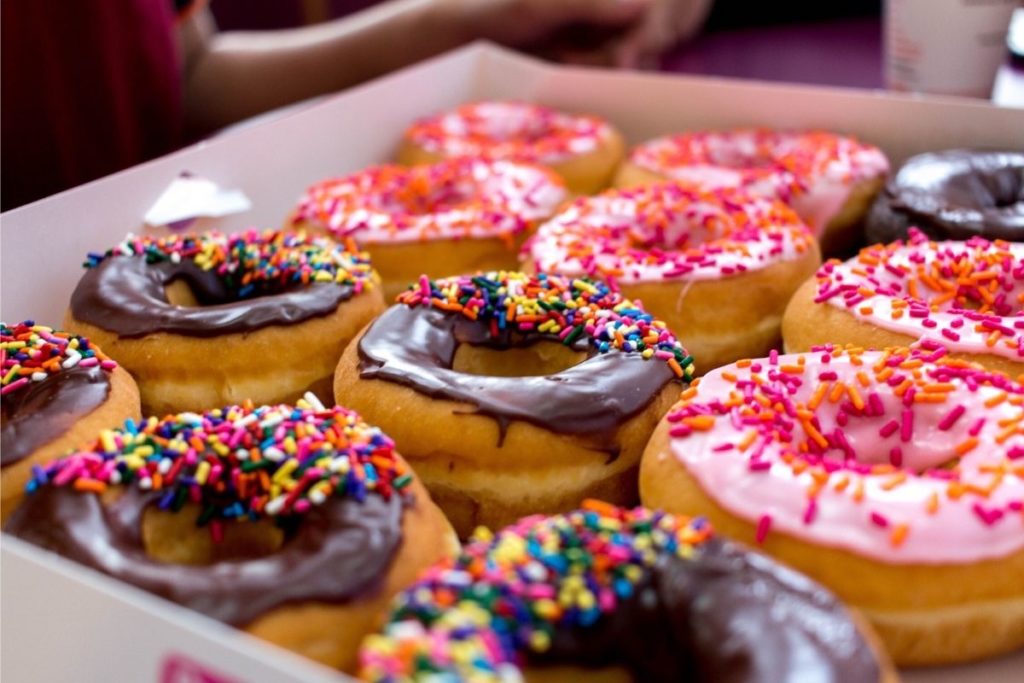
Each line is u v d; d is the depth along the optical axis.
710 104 0.55
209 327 0.40
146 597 0.28
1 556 0.30
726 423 0.35
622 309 0.40
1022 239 0.44
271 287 0.43
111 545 0.32
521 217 0.48
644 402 0.37
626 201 0.48
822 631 0.29
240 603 0.30
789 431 0.35
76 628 0.29
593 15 0.63
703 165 0.51
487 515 0.37
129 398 0.38
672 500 0.34
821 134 0.53
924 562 0.32
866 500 0.33
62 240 0.43
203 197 0.47
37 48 0.51
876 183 0.50
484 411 0.36
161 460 0.34
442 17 0.64
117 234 0.45
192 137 0.65
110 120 0.53
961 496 0.33
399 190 0.50
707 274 0.43
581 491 0.37
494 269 0.47
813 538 0.32
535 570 0.30
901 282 0.42
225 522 0.34
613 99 0.57
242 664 0.26
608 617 0.30
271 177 0.50
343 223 0.47
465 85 0.60
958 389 0.36
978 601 0.32
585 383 0.37
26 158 0.52
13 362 0.37
